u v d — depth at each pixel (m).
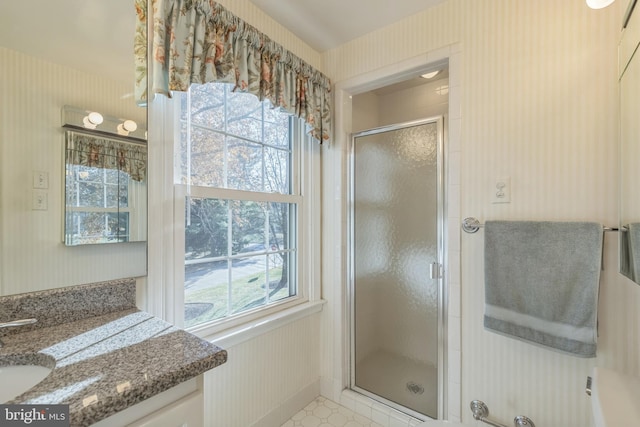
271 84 1.48
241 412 1.46
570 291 1.11
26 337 0.81
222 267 1.49
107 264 1.02
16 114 0.84
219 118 1.48
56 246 0.91
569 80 1.18
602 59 1.12
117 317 0.97
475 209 1.39
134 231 1.09
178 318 1.23
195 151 1.38
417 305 1.66
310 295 1.92
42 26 0.88
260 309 1.64
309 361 1.87
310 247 1.93
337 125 1.89
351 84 1.83
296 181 1.89
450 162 1.45
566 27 1.19
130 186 1.08
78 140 0.95
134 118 1.08
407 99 2.64
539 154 1.24
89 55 0.97
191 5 1.11
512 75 1.30
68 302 0.92
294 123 1.88
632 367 1.06
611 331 1.10
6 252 0.82
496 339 1.34
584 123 1.15
